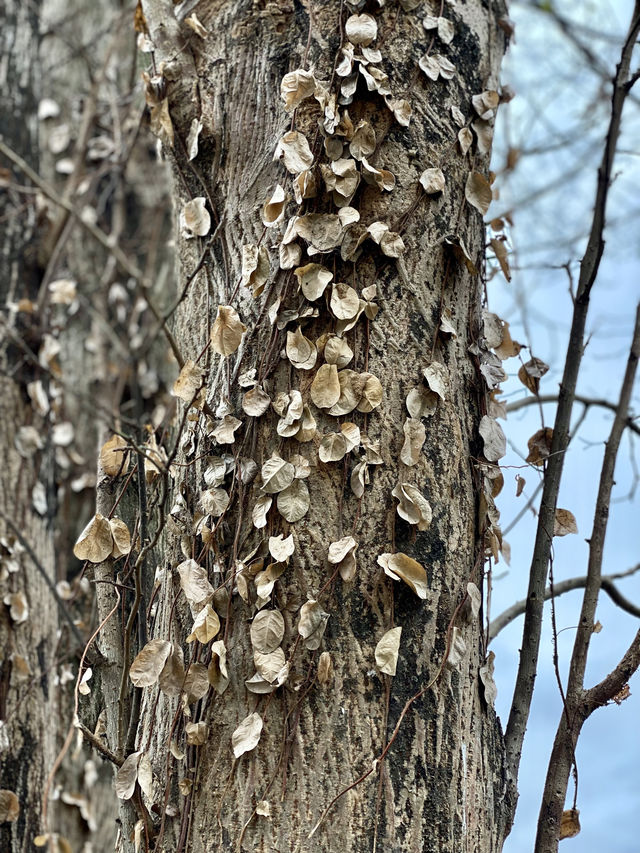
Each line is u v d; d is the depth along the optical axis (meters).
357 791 1.48
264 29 1.74
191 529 1.59
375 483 1.56
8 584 2.36
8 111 2.84
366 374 1.58
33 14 3.03
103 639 1.63
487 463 1.63
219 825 1.48
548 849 1.61
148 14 1.79
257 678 1.50
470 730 1.55
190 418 1.65
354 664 1.51
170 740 1.53
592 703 1.65
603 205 1.75
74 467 3.16
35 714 2.31
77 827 2.71
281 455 1.57
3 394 2.51
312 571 1.53
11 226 2.75
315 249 1.60
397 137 1.66
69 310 3.42
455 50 1.74
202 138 1.74
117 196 3.54
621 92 1.78
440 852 1.47
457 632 1.55
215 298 1.70
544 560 1.69
